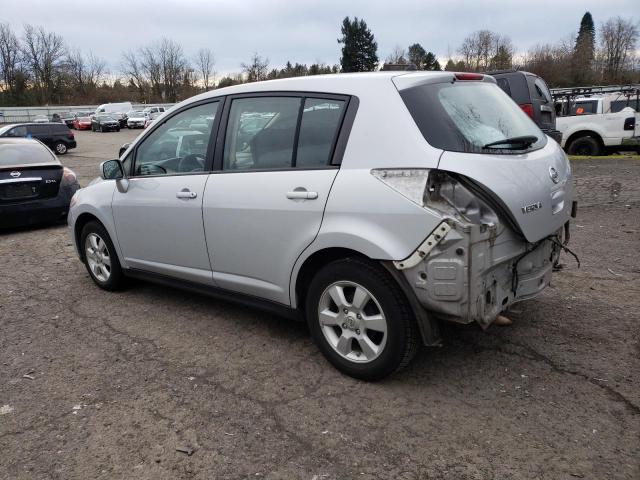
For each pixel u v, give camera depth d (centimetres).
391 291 306
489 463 259
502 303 315
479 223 282
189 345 398
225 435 288
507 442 274
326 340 345
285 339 402
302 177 337
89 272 539
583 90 1783
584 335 390
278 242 351
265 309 380
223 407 314
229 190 376
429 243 283
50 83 8225
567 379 331
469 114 325
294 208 337
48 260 654
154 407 317
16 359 386
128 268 488
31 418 311
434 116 304
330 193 320
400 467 259
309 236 330
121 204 466
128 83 8950
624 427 283
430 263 285
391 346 312
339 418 299
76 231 540
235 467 263
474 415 297
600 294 468
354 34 6838
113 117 4394
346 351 337
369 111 318
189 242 413
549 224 326
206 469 262
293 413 306
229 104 394
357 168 314
